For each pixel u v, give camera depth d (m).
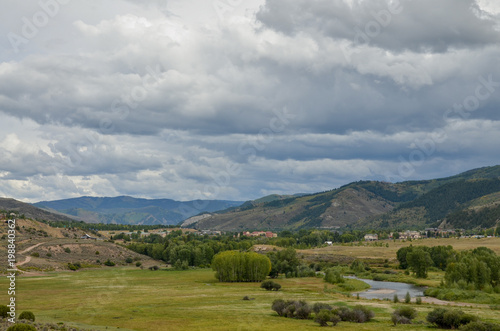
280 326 70.75
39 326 57.72
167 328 68.19
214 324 71.69
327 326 71.56
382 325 73.06
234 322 73.62
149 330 66.56
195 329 67.56
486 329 64.12
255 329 67.88
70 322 70.12
